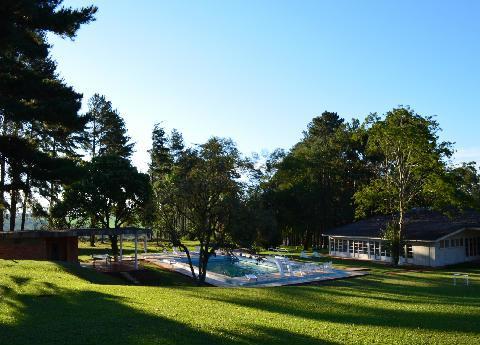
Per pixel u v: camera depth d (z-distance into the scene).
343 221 68.81
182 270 36.34
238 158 31.25
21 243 32.62
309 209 64.69
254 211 29.34
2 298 15.77
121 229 34.59
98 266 34.22
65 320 13.22
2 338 11.10
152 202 31.73
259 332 12.72
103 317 13.76
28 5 18.50
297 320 14.82
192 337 11.85
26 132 34.19
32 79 21.39
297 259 48.25
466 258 46.81
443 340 12.80
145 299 17.19
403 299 21.20
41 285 18.72
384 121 43.53
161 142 83.88
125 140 68.62
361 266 42.69
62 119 21.19
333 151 70.88
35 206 44.44
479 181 56.78
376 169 51.28
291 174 66.31
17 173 21.36
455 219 49.03
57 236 32.91
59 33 21.64
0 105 19.52
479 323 15.46
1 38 17.92
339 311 17.19
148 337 11.62
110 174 45.62
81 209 45.56
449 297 22.81
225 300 18.48
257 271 39.03
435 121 42.47
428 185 41.88
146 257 44.59
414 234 45.19
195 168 30.89
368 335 13.03
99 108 65.94
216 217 29.97
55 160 21.55
